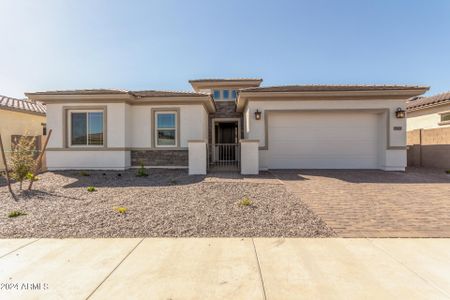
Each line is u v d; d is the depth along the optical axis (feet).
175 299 8.95
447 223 16.42
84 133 39.32
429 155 47.01
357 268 10.98
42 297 9.02
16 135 44.16
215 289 9.53
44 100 38.52
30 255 12.25
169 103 41.16
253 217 17.54
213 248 13.04
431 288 9.51
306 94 38.70
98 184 28.66
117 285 9.77
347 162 41.16
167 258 11.97
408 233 14.84
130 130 40.88
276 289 9.52
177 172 37.63
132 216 17.67
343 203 20.84
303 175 34.63
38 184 28.73
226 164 46.44
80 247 13.14
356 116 41.01
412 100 64.95
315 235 14.69
